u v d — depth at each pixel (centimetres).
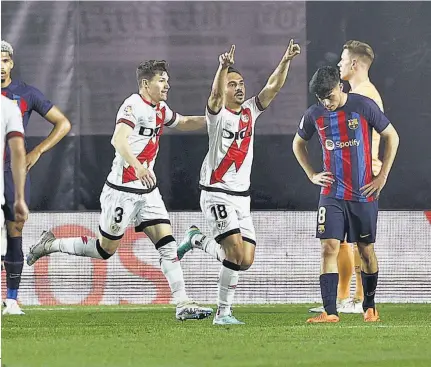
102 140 3062
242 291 3128
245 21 3058
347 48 2995
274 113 3066
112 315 2738
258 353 1755
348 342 1945
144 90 2483
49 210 3066
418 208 3103
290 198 3097
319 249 3123
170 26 3058
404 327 2295
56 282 3111
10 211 2736
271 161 3080
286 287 3128
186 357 1698
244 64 3056
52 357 1708
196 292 3123
